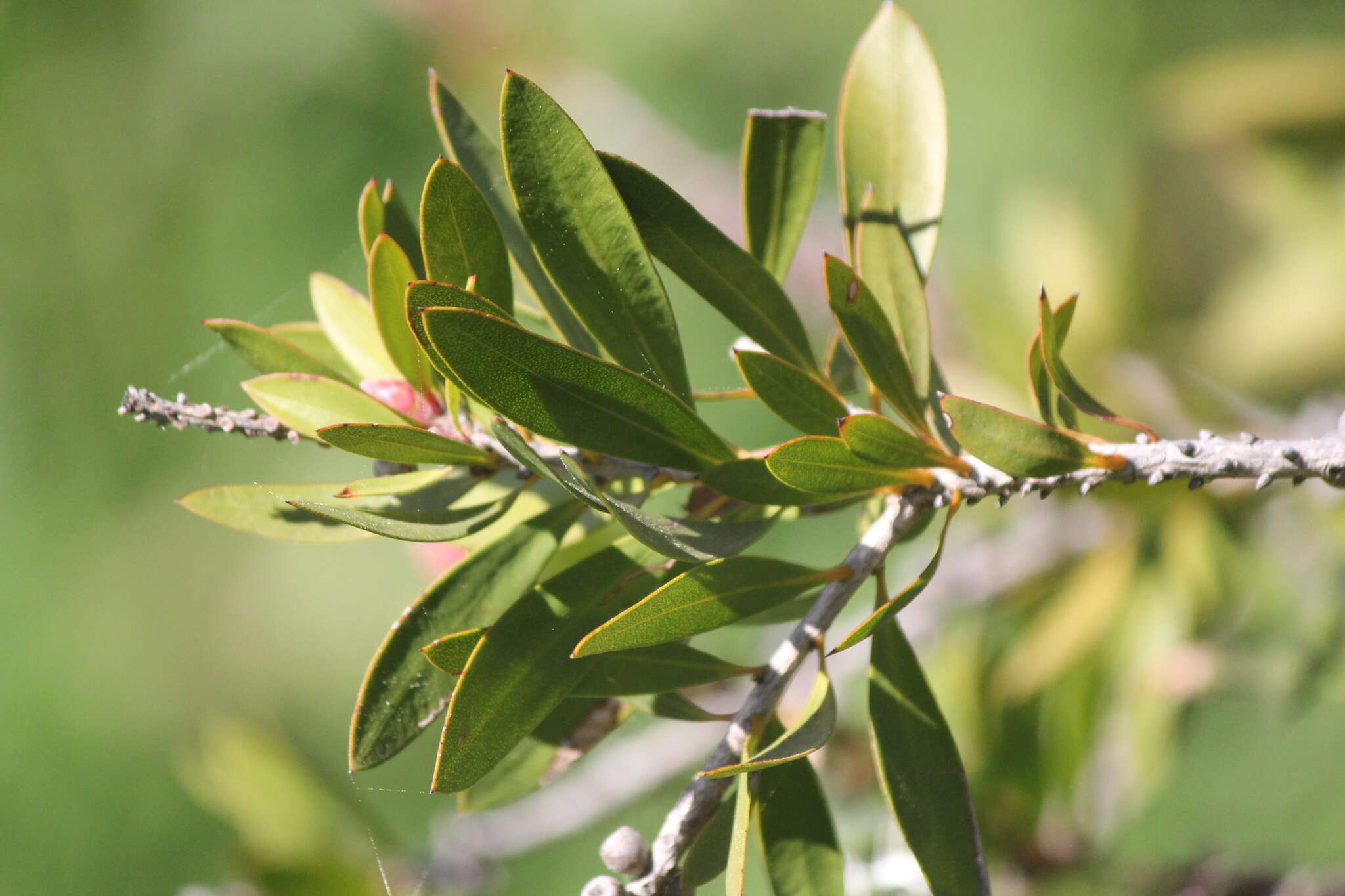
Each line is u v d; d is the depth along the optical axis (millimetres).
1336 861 1155
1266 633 875
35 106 1962
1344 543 849
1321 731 1217
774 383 695
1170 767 916
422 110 1879
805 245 1271
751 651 1224
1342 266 1102
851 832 898
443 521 688
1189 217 1251
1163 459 698
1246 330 1134
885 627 704
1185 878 892
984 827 892
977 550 969
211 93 1957
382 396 702
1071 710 882
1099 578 865
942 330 1126
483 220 679
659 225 694
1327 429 883
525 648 683
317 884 831
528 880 1614
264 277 1953
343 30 1832
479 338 667
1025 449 689
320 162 1946
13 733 1983
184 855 1936
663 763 1010
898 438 690
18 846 1940
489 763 677
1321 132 1092
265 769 867
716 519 714
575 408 679
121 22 1960
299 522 694
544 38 1680
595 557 690
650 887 677
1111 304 1103
